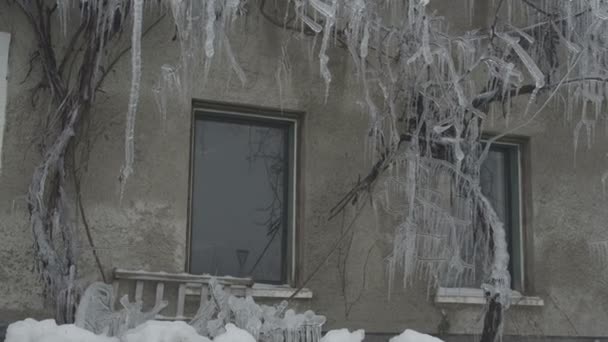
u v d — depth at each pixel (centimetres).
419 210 746
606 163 885
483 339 688
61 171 663
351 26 682
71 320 630
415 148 712
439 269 761
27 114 688
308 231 758
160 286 699
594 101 773
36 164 684
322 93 784
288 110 778
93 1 656
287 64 774
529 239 855
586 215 872
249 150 787
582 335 846
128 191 709
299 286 756
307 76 781
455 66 791
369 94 783
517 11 839
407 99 743
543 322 833
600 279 865
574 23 736
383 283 771
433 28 714
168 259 711
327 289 754
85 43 697
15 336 525
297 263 767
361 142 785
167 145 727
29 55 696
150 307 696
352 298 759
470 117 728
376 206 775
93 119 704
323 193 768
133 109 552
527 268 852
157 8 734
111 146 709
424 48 653
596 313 856
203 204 762
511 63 701
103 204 700
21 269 668
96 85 695
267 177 788
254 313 607
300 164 783
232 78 754
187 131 736
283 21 774
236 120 786
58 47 705
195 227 755
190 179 748
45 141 681
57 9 706
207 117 776
